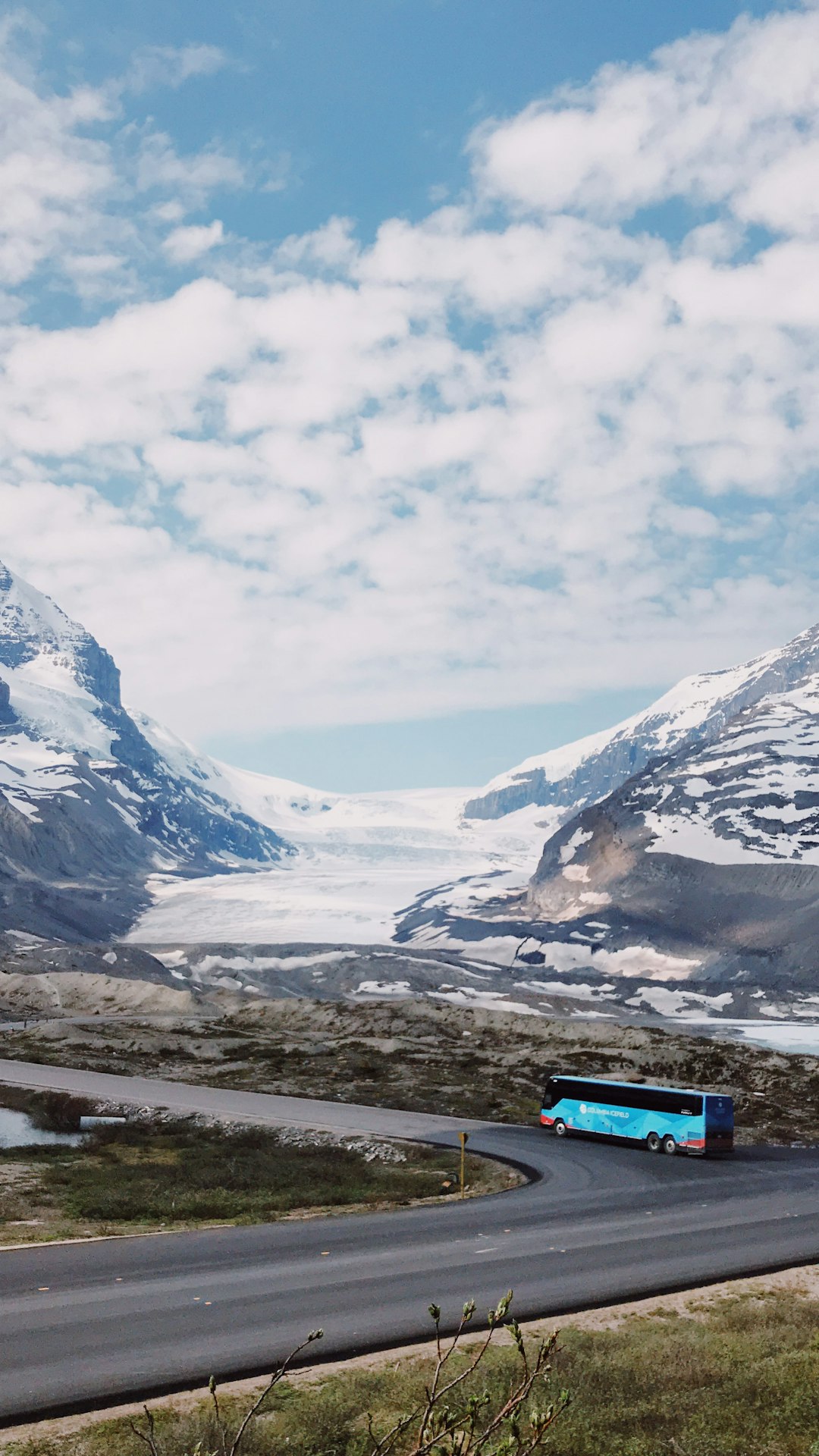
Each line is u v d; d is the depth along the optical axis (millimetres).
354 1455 13062
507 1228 31516
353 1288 23438
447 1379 16219
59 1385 16719
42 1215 34312
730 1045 103188
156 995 132125
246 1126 57156
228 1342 19234
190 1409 15828
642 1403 15523
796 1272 27047
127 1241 28812
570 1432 14023
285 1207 36250
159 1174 42469
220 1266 25516
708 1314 22609
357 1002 128375
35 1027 101062
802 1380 16625
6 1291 22750
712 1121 50188
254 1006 130250
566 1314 22234
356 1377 16625
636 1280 25312
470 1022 118625
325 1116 60875
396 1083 78500
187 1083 76375
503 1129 57344
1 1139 54469
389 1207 36000
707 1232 31516
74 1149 50344
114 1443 14023
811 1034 184000
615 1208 35531
